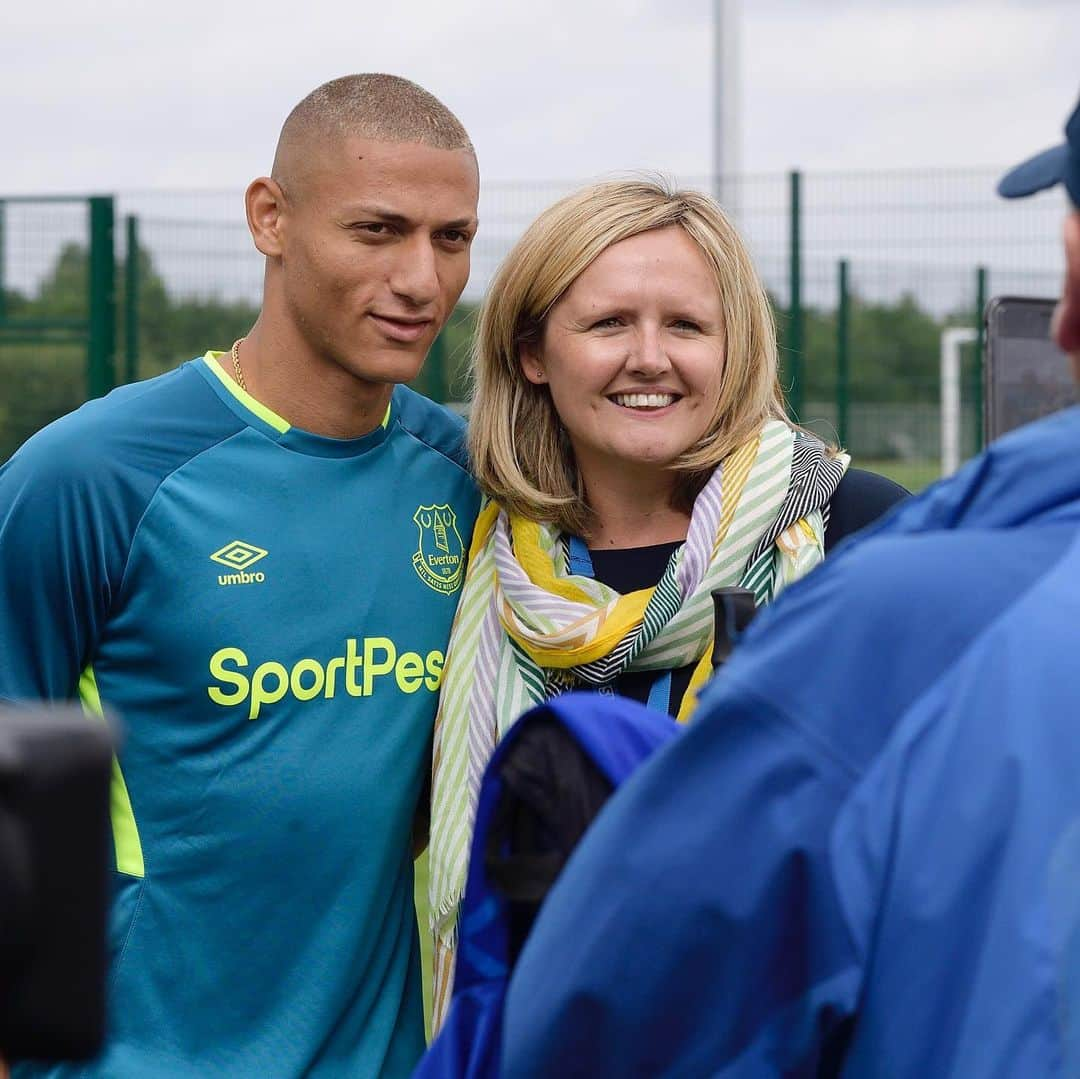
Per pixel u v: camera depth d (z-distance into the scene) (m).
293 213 2.12
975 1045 0.91
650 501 2.23
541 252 2.16
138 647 2.09
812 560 2.07
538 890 1.34
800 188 9.23
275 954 2.09
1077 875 0.91
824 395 9.61
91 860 0.71
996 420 3.55
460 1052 1.40
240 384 2.19
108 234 9.09
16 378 9.18
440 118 2.14
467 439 2.30
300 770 2.08
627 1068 1.08
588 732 1.36
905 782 0.96
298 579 2.11
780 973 1.03
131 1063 2.04
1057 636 0.95
